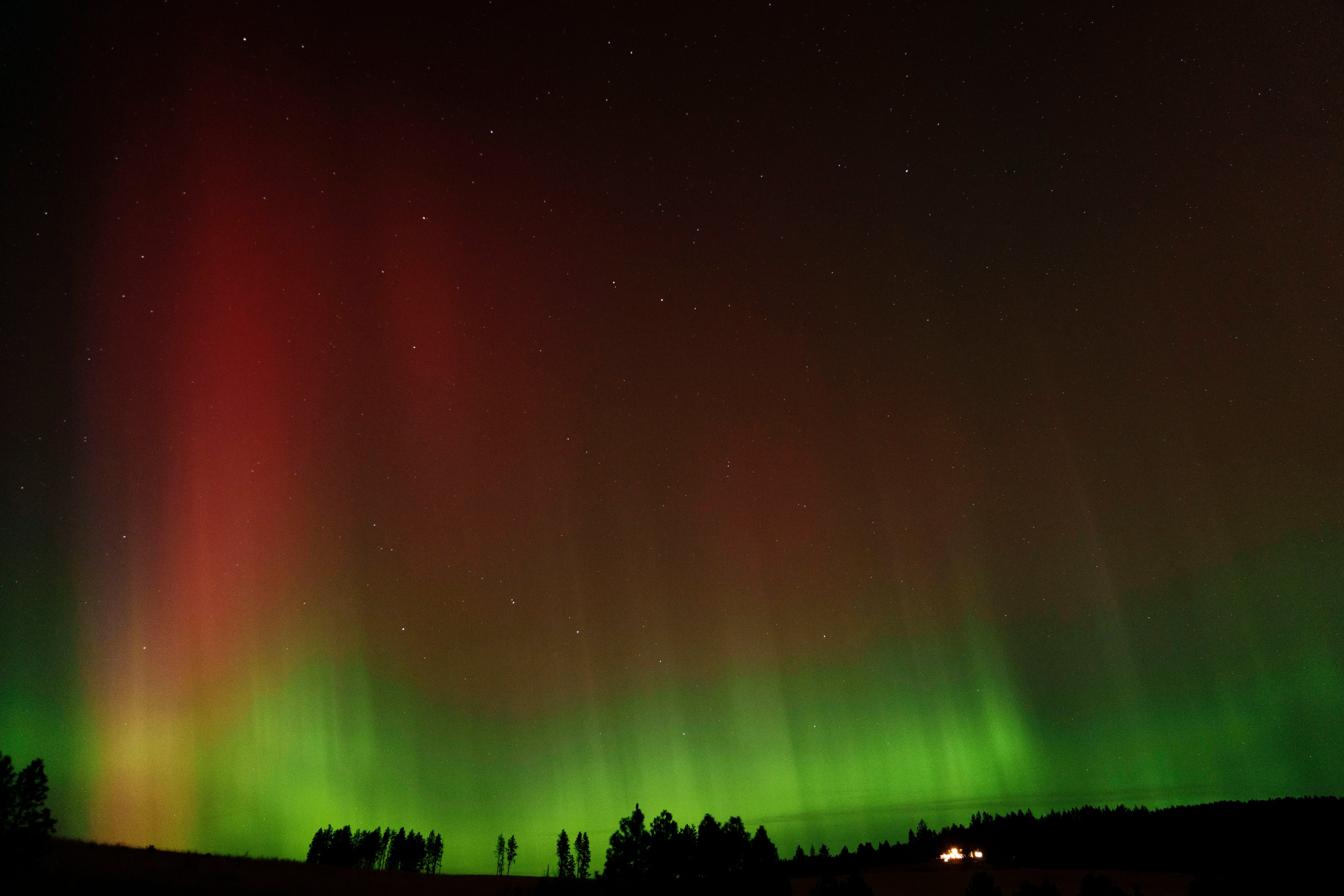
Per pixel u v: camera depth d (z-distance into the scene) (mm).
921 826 61688
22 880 17906
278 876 27172
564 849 55469
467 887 30906
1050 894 25953
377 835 57062
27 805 17188
